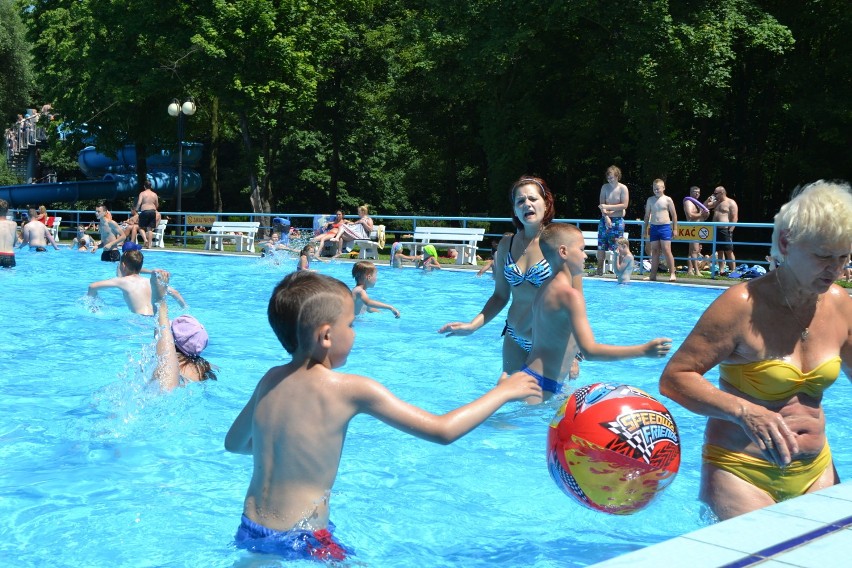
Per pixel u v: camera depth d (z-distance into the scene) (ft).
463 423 10.03
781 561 6.78
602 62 84.48
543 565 10.93
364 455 15.93
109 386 21.09
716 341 10.71
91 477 14.60
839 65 92.63
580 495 10.79
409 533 12.03
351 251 73.05
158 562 10.98
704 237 54.03
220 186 159.74
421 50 100.89
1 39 156.87
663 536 11.97
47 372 23.30
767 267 53.98
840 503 8.20
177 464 15.39
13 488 13.99
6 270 55.11
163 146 125.49
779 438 10.17
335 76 133.80
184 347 21.27
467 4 90.58
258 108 108.68
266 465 10.44
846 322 10.89
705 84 84.12
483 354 27.22
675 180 118.62
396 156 156.35
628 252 50.90
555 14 84.43
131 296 34.71
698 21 82.07
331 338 10.43
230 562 10.46
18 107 163.94
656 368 24.79
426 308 39.17
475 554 11.32
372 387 10.21
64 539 11.80
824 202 9.96
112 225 65.21
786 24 95.61
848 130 96.68
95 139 120.26
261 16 103.65
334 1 114.83
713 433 11.34
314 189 158.71
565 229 18.06
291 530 10.27
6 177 167.84
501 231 101.65
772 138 113.29
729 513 10.82
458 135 130.21
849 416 19.71
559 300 17.75
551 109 103.96
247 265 64.75
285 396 10.41
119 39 111.24
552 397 18.95
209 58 105.40
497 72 90.27
